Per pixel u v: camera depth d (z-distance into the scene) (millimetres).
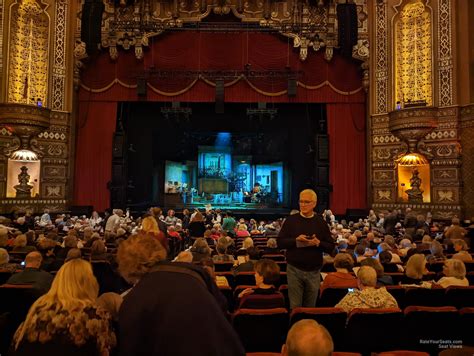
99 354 2045
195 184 28422
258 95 21219
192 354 1719
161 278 1960
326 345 1941
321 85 21078
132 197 23391
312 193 4957
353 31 18984
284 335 4203
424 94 18906
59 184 19953
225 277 6766
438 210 17938
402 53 19609
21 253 8039
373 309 4090
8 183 18906
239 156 29031
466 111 17547
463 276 5773
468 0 17750
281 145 27328
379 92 20219
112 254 7570
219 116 24422
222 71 20875
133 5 20719
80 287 2244
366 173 21000
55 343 1988
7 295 4852
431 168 18359
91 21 18891
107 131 21234
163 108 21219
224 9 20547
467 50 17641
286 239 4887
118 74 21062
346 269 5668
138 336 1812
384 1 20094
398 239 13391
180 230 14922
